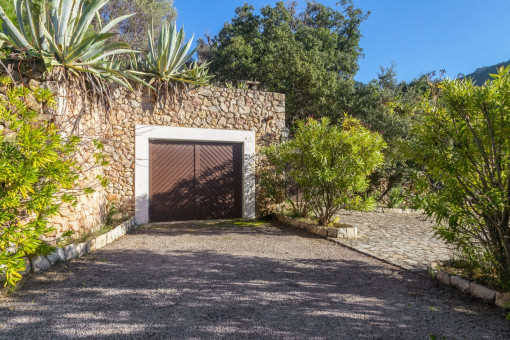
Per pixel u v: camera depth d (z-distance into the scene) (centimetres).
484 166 423
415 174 469
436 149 430
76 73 604
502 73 390
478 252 460
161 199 938
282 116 1056
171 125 919
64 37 565
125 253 596
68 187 428
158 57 900
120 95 872
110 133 859
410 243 718
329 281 469
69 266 502
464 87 413
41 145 353
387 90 1722
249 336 303
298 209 969
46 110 541
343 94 1909
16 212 365
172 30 894
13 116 376
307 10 2811
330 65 2264
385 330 322
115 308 357
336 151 796
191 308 362
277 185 955
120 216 837
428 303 393
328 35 2436
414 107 477
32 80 538
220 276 478
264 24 2381
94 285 426
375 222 1011
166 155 942
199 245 676
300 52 1959
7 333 296
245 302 383
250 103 1015
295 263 557
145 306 364
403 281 473
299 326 325
